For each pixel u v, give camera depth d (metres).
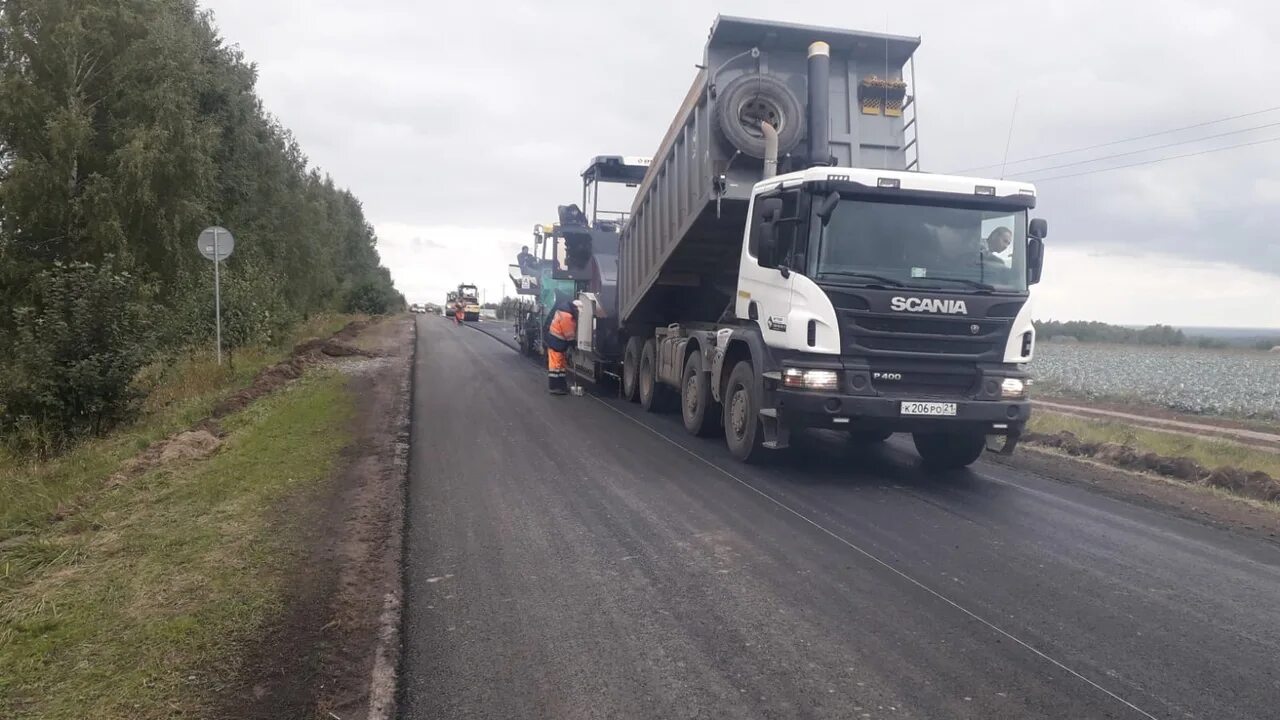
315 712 3.62
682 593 5.12
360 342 27.86
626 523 6.64
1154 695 3.90
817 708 3.71
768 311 8.62
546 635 4.48
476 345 29.67
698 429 10.79
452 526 6.52
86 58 22.70
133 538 5.94
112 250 21.61
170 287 22.31
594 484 8.00
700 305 12.98
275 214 32.66
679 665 4.13
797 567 5.64
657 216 12.49
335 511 6.76
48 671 3.92
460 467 8.66
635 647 4.34
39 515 6.64
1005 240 8.23
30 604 4.71
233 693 3.77
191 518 6.47
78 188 22.39
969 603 5.04
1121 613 4.95
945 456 9.24
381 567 5.48
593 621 4.67
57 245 22.55
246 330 20.45
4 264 21.12
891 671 4.09
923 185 8.02
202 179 24.02
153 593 4.89
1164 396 18.64
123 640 4.26
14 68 21.80
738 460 9.34
